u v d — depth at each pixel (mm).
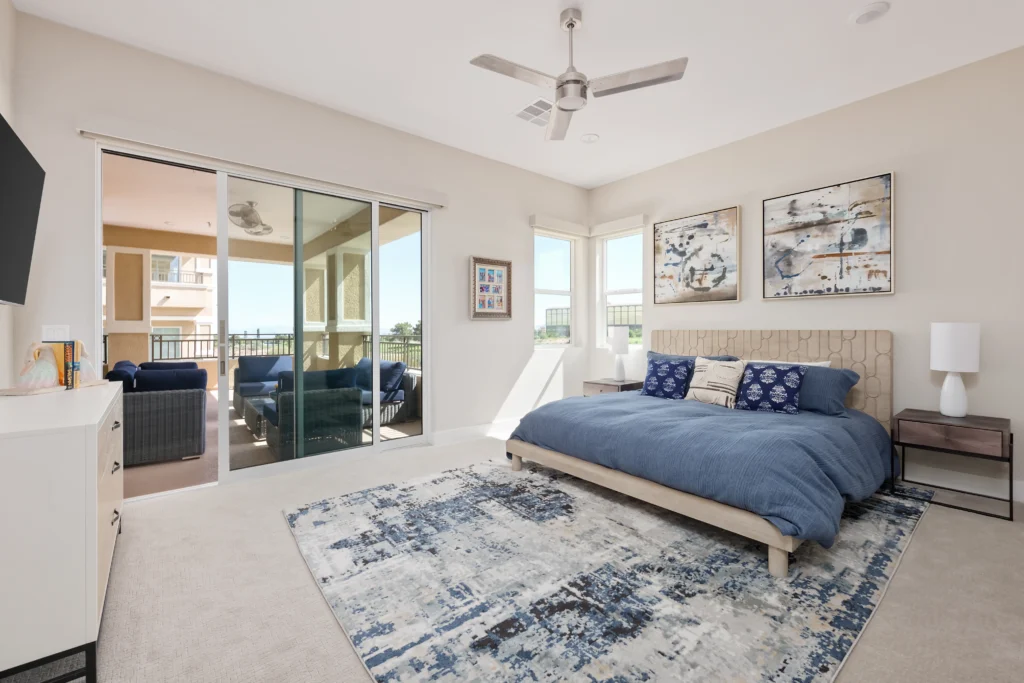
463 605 1762
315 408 3609
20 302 1847
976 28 2592
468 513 2639
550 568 2033
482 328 4641
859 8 2408
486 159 4613
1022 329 2816
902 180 3258
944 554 2160
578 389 5578
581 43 2711
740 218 4148
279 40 2717
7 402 1731
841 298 3578
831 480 2256
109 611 1712
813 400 3168
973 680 1371
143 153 2852
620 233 5289
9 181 1654
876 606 1745
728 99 3398
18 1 2383
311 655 1492
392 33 2639
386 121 3789
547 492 2979
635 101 3420
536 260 5250
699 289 4469
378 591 1855
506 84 3207
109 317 6461
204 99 3023
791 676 1384
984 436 2639
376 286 3932
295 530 2412
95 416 1452
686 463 2334
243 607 1749
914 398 3225
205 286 10062
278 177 3354
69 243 2598
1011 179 2844
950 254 3066
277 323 3420
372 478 3273
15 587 1249
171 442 3742
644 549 2211
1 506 1235
